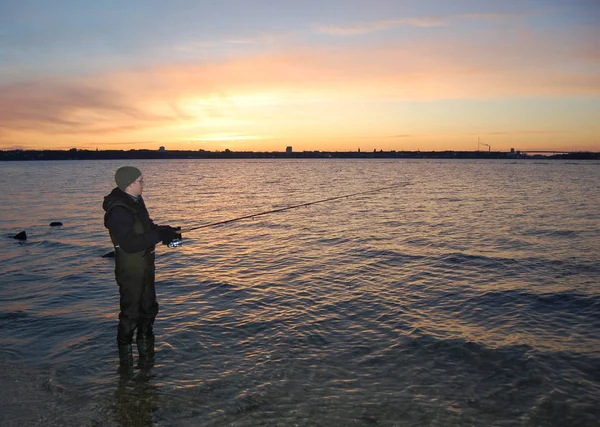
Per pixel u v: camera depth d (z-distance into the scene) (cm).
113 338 562
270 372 470
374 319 627
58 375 464
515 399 420
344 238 1301
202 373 469
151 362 495
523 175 7162
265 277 855
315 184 4928
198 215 1989
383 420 383
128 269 506
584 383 450
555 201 2581
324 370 475
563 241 1247
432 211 2056
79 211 2150
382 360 499
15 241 1319
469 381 454
